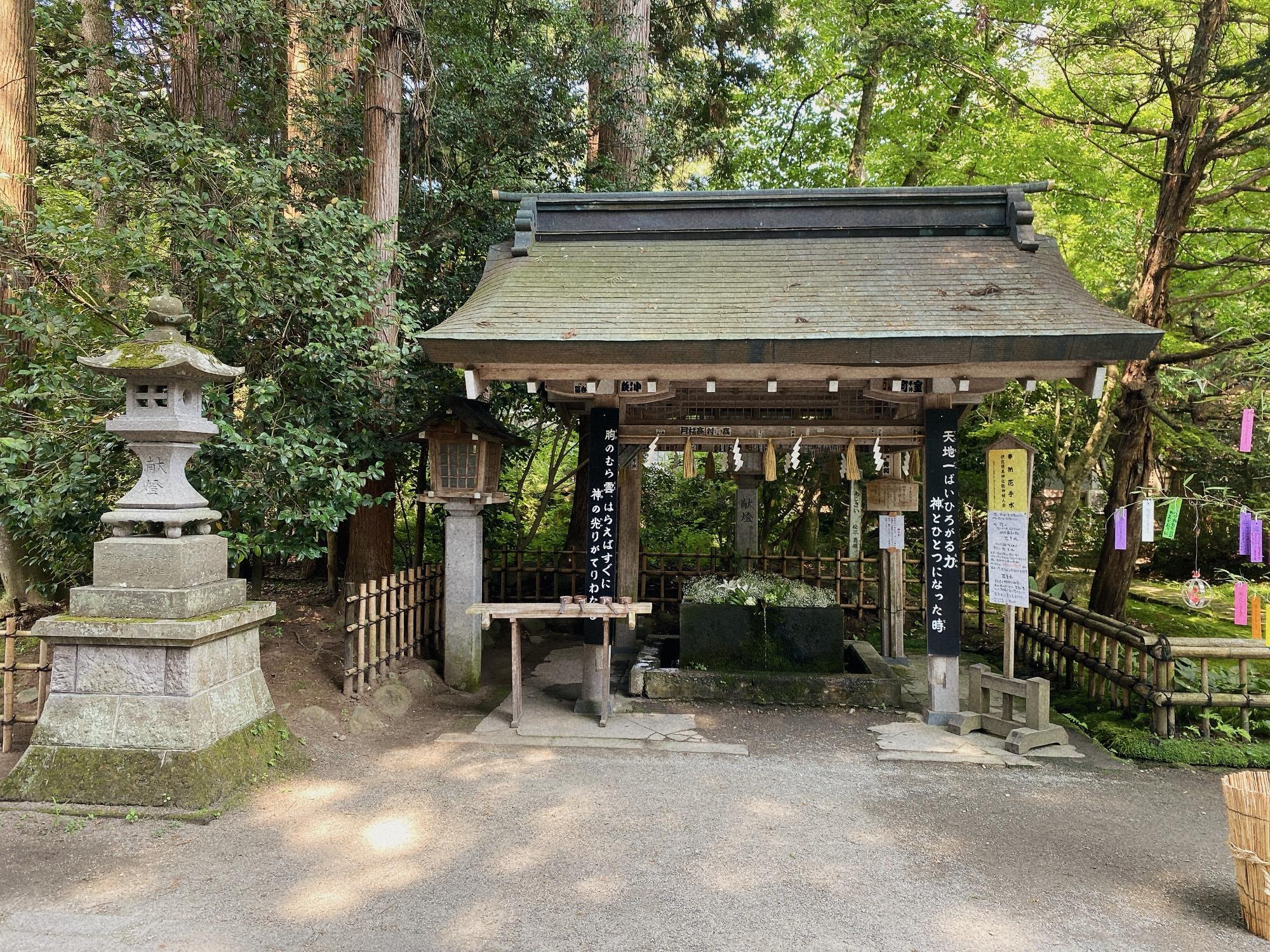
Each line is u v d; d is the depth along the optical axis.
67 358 5.50
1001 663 8.12
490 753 5.27
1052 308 5.29
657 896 3.37
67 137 7.39
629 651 8.15
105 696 4.32
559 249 6.47
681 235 6.53
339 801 4.40
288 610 7.99
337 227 5.75
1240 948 3.06
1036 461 11.59
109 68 6.14
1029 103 9.24
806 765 5.13
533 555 10.54
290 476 5.41
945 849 3.91
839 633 6.67
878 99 12.38
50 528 5.92
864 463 11.16
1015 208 6.14
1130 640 5.91
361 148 7.91
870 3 9.57
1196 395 7.80
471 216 8.70
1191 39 8.41
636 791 4.61
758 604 6.79
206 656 4.43
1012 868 3.72
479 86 8.33
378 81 7.39
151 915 3.17
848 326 5.17
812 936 3.07
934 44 8.45
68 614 4.37
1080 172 9.14
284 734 5.06
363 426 6.76
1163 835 4.14
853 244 6.29
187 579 4.44
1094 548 13.66
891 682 6.41
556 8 8.99
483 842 3.89
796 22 12.74
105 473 5.44
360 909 3.23
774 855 3.79
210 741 4.38
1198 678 6.15
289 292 5.62
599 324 5.33
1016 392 11.52
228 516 6.17
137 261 5.48
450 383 7.84
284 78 7.39
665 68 12.41
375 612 6.22
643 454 8.11
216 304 5.99
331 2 6.68
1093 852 3.91
